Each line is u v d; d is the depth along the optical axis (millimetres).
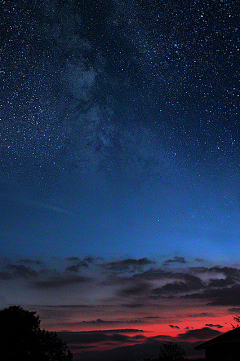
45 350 15906
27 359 15242
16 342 15234
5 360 14906
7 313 15734
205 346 14773
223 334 14602
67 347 16500
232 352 13727
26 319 15797
